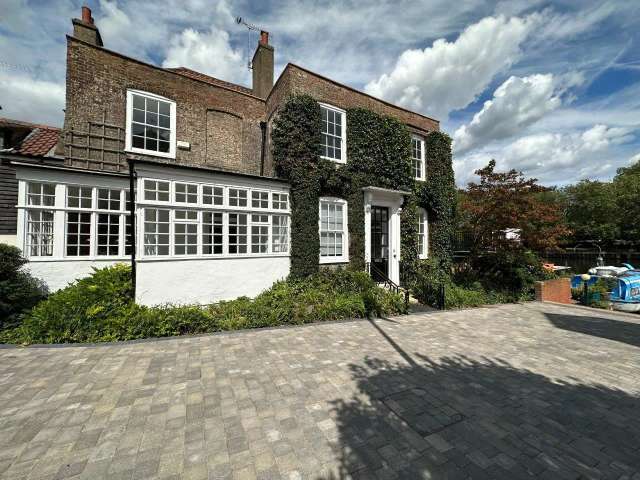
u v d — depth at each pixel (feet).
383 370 13.47
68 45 28.66
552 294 33.83
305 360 14.43
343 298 24.47
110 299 19.48
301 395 11.06
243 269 26.20
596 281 39.78
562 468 7.64
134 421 9.32
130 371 12.95
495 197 33.45
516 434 9.05
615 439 8.93
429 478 7.16
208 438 8.52
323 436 8.68
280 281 27.89
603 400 11.23
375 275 35.42
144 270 21.86
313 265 29.78
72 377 12.34
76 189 26.66
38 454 7.82
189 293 23.56
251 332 18.89
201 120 36.01
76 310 17.78
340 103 34.65
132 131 31.58
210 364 13.80
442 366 14.14
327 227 32.37
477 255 37.68
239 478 7.04
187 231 24.61
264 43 43.96
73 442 8.30
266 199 28.63
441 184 41.52
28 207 23.80
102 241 28.86
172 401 10.53
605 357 15.79
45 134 34.01
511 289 34.60
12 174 28.22
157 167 22.74
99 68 29.96
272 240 28.60
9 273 19.60
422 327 20.89
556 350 16.78
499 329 20.92
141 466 7.41
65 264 25.14
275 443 8.33
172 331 18.28
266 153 39.58
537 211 33.09
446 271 38.24
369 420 9.53
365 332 19.30
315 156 30.86
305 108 30.37
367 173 34.88
